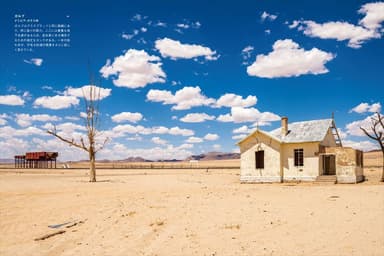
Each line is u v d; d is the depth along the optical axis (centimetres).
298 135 3400
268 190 2417
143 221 1297
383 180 3212
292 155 3344
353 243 899
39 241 1070
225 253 870
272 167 3384
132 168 9919
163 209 1541
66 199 1991
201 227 1151
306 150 3278
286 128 3509
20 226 1284
